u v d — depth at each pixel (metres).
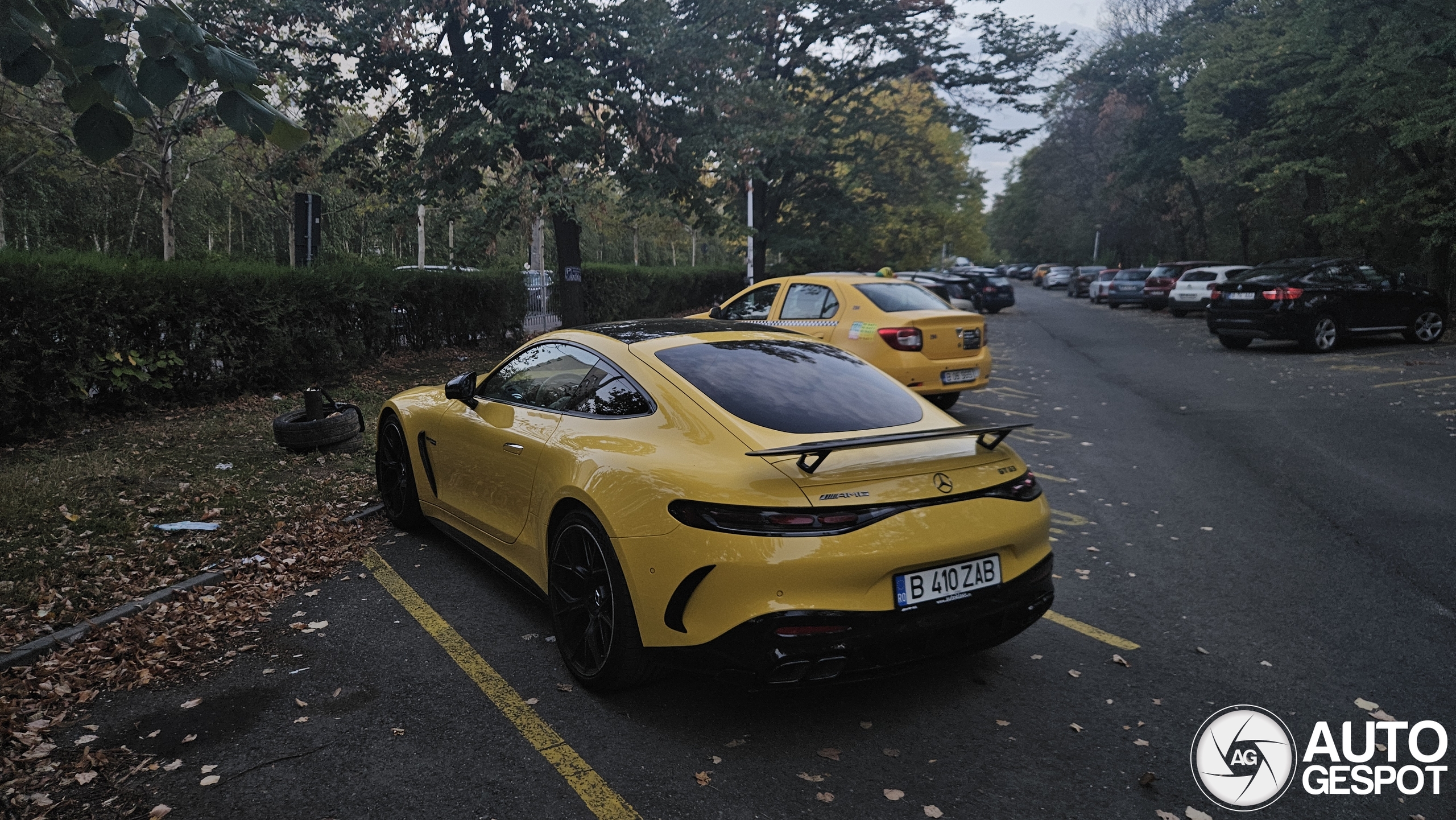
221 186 26.88
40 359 7.48
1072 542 5.59
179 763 2.94
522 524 4.01
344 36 14.66
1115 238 61.34
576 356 4.13
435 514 5.08
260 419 8.59
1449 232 19.33
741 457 3.09
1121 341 19.92
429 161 16.83
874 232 42.75
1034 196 82.06
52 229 25.28
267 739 3.11
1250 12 28.11
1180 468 7.53
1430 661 3.83
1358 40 19.50
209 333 9.29
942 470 3.20
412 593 4.54
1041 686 3.60
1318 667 3.78
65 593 4.33
